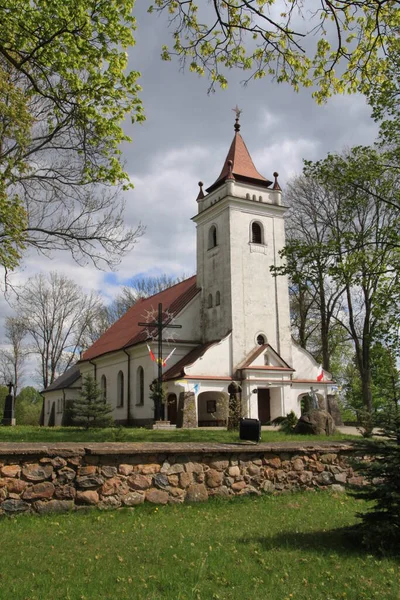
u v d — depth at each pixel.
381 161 21.33
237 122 39.59
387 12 9.43
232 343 33.22
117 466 8.65
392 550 6.35
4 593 4.86
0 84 15.27
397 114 20.11
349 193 25.92
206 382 31.50
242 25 9.35
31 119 16.39
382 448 6.88
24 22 12.63
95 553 6.14
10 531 7.03
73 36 12.89
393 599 4.89
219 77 10.08
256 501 9.41
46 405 55.66
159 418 27.67
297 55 9.83
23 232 17.27
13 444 8.47
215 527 7.49
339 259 20.58
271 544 6.57
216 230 36.44
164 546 6.41
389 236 21.08
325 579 5.39
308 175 21.80
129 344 37.53
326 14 9.00
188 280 42.53
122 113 14.95
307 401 29.78
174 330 35.44
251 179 37.09
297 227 39.25
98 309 59.12
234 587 5.10
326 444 10.97
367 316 32.59
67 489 8.23
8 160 16.09
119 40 13.37
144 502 8.69
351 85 10.70
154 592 4.92
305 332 44.88
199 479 9.29
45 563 5.76
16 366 62.81
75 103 14.20
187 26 9.45
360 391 46.00
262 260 35.62
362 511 8.75
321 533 7.21
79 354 59.91
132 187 16.20
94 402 24.84
